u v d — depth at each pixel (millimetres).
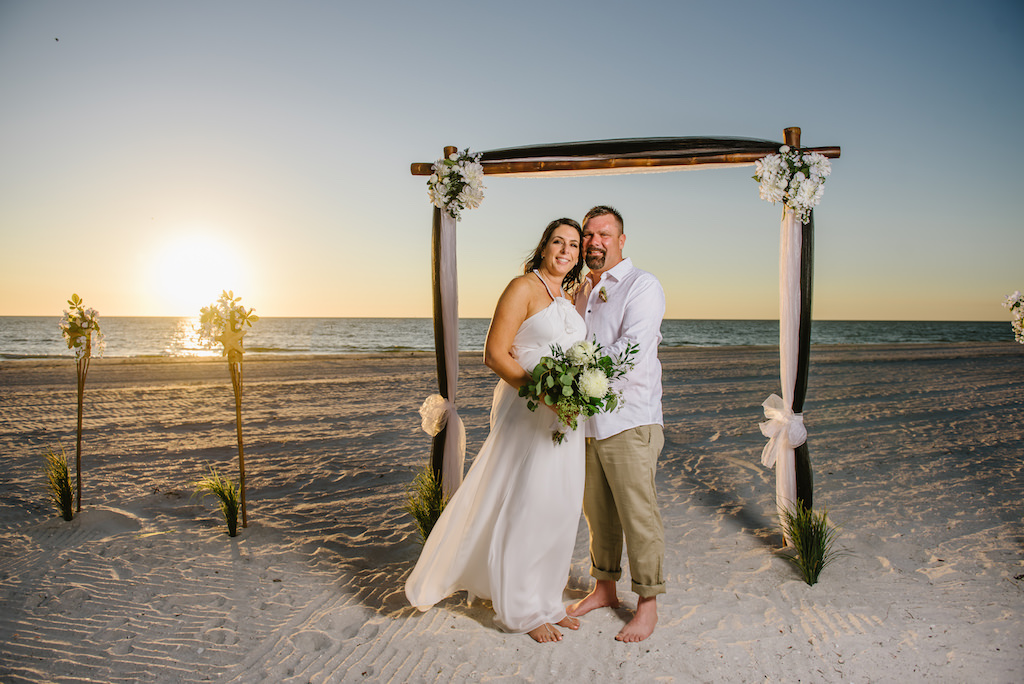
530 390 2785
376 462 6383
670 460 6477
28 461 6223
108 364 17625
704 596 3363
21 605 3244
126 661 2715
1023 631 2887
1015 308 4105
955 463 6246
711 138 3740
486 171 3785
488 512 3029
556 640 2889
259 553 3973
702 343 50219
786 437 3838
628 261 3205
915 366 17891
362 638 2918
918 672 2580
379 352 31203
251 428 8133
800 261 3732
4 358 23469
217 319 4324
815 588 3432
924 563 3750
